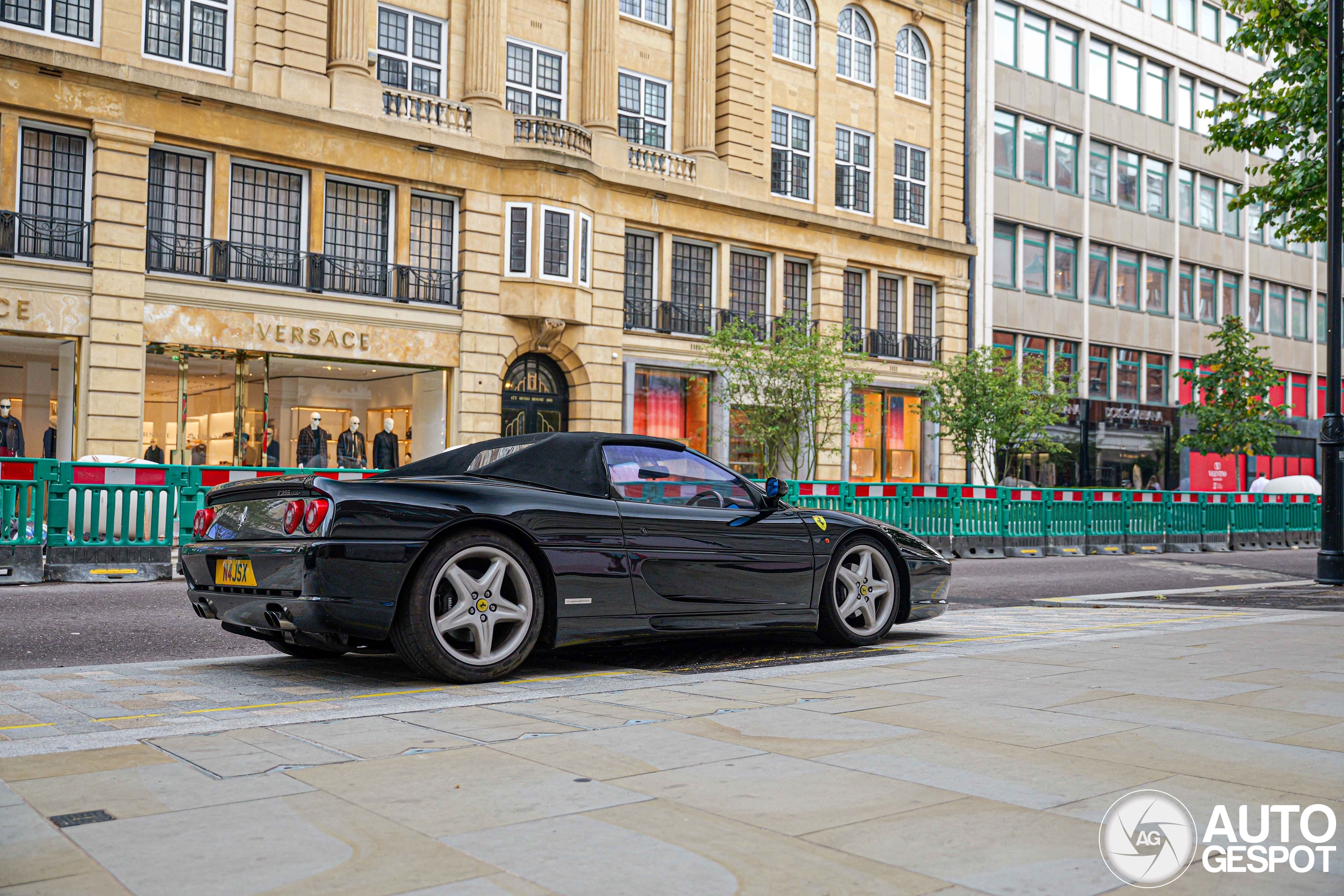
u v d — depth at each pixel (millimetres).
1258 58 42031
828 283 29375
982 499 19641
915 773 3451
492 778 3367
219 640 7352
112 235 18953
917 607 7215
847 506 17656
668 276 26500
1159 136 38750
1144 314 37969
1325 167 14703
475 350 22875
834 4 30031
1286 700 4727
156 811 3002
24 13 18750
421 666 5211
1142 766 3541
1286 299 44219
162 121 19500
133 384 19125
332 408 21797
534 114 24672
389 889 2432
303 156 20906
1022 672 5539
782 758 3641
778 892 2424
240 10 20609
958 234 32469
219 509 5785
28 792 3195
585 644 5695
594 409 24656
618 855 2656
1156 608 10328
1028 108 34344
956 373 28531
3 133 18250
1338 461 13703
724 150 27578
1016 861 2631
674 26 27094
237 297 20203
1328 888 2457
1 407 18547
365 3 21781
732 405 25781
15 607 9008
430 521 5215
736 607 6215
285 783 3299
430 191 22672
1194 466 38031
